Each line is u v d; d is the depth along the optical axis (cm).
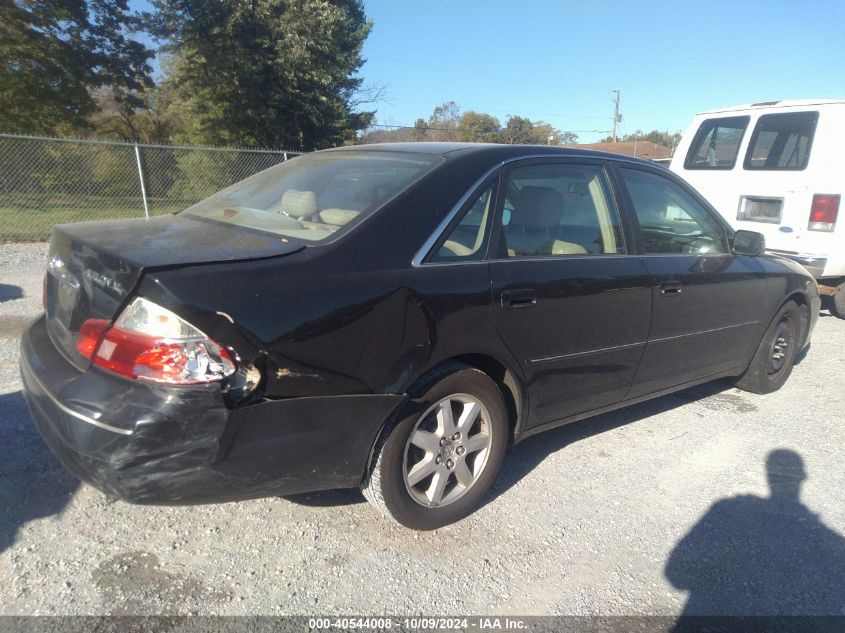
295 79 2239
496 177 304
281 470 235
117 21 2405
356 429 250
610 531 305
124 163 1206
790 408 477
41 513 287
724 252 429
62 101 2342
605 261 340
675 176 406
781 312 479
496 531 299
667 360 385
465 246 285
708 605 258
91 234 261
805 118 683
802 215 676
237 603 242
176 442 210
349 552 276
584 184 349
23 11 2183
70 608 233
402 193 277
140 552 267
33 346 262
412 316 258
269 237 262
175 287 209
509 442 321
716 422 444
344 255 248
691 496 342
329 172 324
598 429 423
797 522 321
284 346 224
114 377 215
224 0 2078
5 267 849
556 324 312
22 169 1152
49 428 227
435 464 285
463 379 282
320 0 2286
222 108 2347
